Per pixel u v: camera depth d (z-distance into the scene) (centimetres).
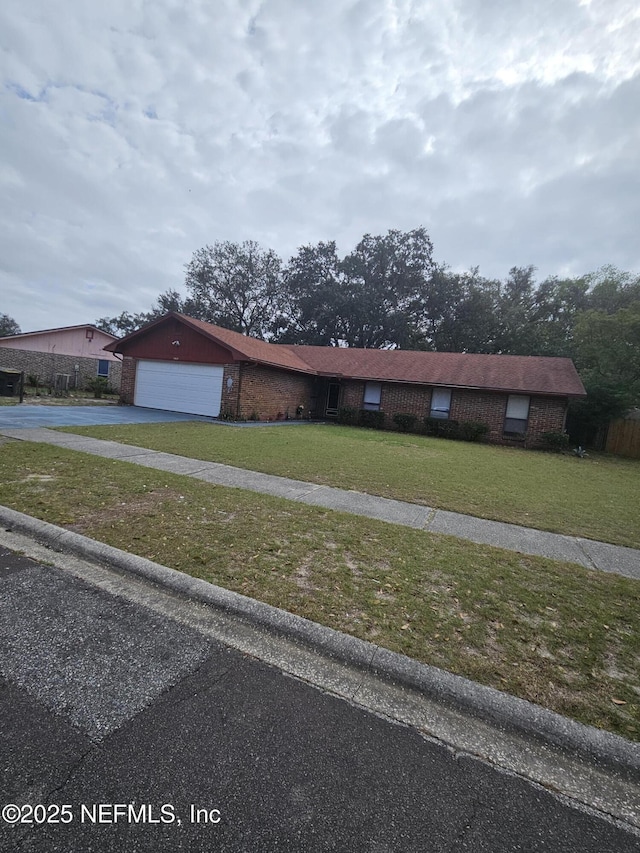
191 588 305
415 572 361
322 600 302
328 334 3578
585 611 317
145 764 167
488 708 212
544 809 162
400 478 746
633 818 162
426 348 3262
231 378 1521
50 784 157
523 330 2972
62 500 473
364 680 230
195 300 3778
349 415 1894
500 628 285
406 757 181
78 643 241
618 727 204
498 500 643
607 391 1612
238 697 209
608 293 2625
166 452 803
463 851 143
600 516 595
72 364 2470
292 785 163
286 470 732
